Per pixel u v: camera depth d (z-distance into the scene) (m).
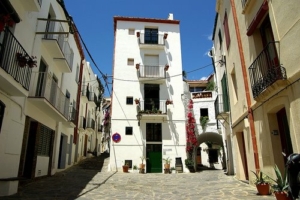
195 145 18.45
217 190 8.16
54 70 13.02
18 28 8.20
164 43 20.45
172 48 20.50
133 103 18.75
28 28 9.13
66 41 13.40
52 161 12.95
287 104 5.80
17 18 7.45
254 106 8.05
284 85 5.81
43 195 7.28
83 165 18.95
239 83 9.85
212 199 6.55
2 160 7.36
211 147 25.84
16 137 8.32
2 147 7.34
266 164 7.24
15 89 7.29
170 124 18.56
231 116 11.63
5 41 6.88
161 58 20.14
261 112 7.49
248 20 8.48
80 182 10.66
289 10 5.62
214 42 16.94
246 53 8.76
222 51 13.66
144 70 19.50
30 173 10.22
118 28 20.48
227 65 11.96
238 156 10.60
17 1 8.01
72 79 17.30
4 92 7.41
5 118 7.50
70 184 9.89
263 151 7.45
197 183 10.62
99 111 34.69
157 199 6.82
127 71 19.44
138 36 20.22
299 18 5.25
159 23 21.12
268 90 6.46
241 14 9.21
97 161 21.52
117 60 19.62
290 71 5.60
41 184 9.71
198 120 19.39
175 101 19.17
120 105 18.56
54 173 13.27
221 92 14.64
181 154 17.97
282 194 5.20
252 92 7.95
